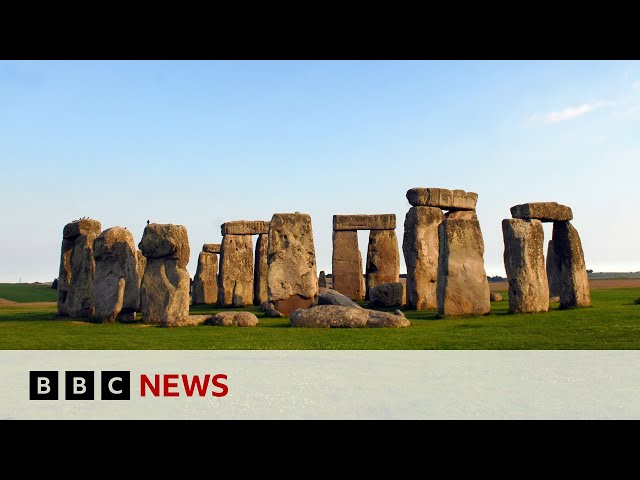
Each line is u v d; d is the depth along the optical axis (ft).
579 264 64.85
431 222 79.56
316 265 68.64
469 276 60.70
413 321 57.31
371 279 100.89
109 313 61.72
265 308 69.56
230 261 102.22
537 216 63.57
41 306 101.19
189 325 56.65
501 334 44.19
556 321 50.62
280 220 69.00
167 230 59.26
